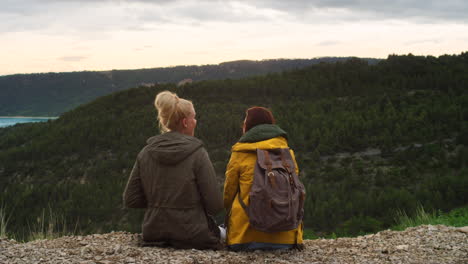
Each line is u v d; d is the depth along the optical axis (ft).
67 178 256.11
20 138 364.17
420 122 231.09
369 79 343.26
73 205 186.60
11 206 186.60
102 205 185.78
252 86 369.50
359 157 210.79
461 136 195.62
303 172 202.28
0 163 287.28
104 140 300.40
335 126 255.70
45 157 293.64
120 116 353.10
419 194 134.31
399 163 189.98
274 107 325.83
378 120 250.16
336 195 160.66
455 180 138.62
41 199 202.90
